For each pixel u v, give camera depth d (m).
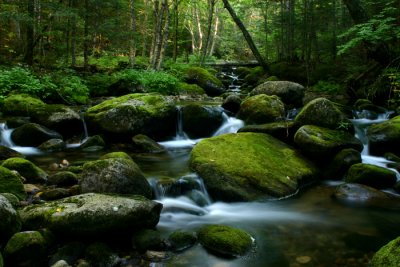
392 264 2.97
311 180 6.50
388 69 10.62
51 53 17.05
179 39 32.62
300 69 17.61
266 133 7.94
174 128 9.41
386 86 11.23
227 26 40.31
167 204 5.18
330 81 15.23
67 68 13.90
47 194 4.84
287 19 19.19
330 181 6.61
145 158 7.48
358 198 5.62
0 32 17.83
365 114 10.40
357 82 12.88
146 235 3.92
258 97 9.52
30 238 3.41
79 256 3.61
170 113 9.12
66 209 3.87
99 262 3.52
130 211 3.94
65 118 8.54
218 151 6.50
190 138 9.48
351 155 6.71
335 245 4.20
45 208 3.96
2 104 9.39
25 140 7.95
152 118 8.74
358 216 5.04
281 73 18.03
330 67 16.20
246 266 3.70
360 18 11.71
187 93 15.95
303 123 7.80
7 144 7.95
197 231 4.41
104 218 3.78
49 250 3.62
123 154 5.91
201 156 6.32
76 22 14.99
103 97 13.21
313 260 3.85
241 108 9.68
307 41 17.91
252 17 36.62
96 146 8.17
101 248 3.64
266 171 6.04
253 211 5.22
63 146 8.02
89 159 7.15
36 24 13.95
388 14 11.65
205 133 9.52
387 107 10.98
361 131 8.29
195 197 5.47
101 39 23.72
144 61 23.02
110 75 15.14
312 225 4.75
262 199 5.57
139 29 26.97
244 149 6.66
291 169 6.39
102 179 4.65
